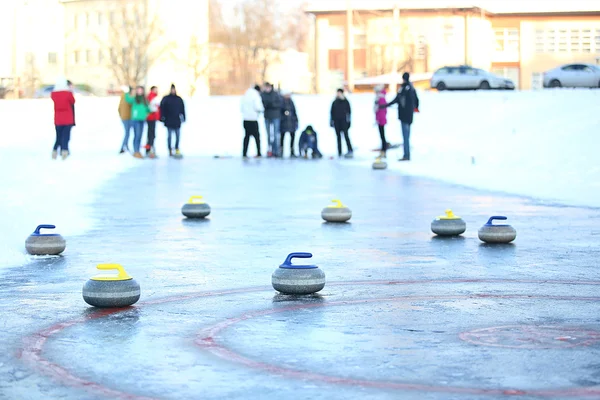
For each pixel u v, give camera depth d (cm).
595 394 564
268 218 1762
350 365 646
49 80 10619
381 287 995
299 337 743
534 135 3400
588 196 2167
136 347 710
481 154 3344
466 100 4838
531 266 1145
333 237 1466
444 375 614
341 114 3984
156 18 9125
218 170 3166
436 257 1232
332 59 9862
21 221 1538
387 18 9581
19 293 970
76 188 2281
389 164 3409
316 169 3250
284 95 4075
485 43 9619
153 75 9844
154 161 3644
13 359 673
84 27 10512
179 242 1408
